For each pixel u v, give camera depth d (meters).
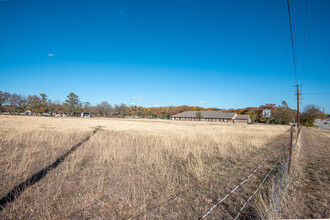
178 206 3.99
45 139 12.00
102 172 6.11
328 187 5.45
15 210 3.66
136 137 14.97
